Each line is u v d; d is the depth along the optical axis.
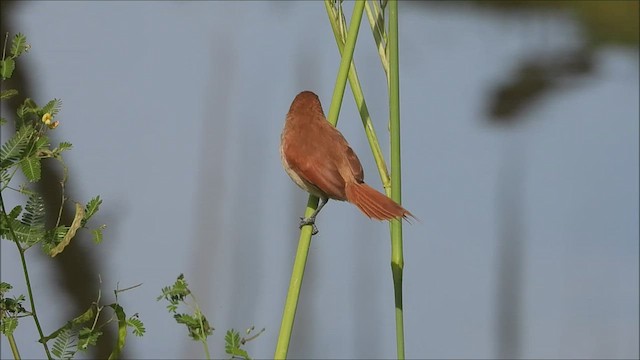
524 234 14.36
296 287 5.78
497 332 12.78
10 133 14.36
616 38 20.11
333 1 6.81
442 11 20.44
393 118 6.62
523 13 20.33
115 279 12.63
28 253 12.62
